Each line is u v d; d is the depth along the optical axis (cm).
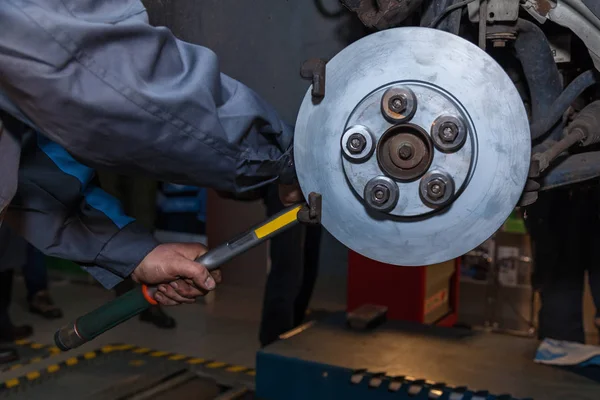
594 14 105
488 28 109
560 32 117
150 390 280
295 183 123
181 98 96
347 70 99
